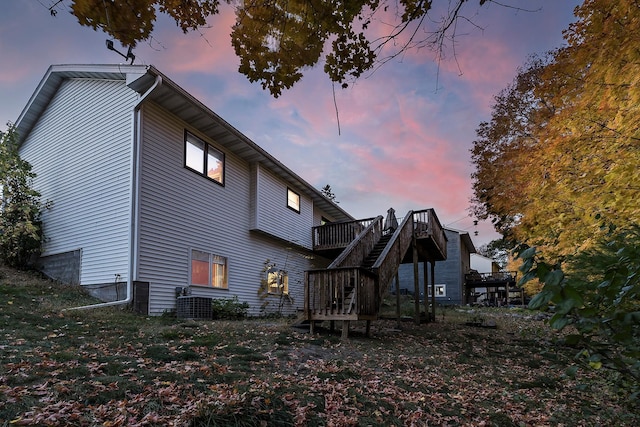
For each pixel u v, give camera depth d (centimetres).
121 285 869
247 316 1138
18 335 493
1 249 1062
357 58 274
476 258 4212
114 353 457
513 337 984
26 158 1230
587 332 165
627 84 397
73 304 794
